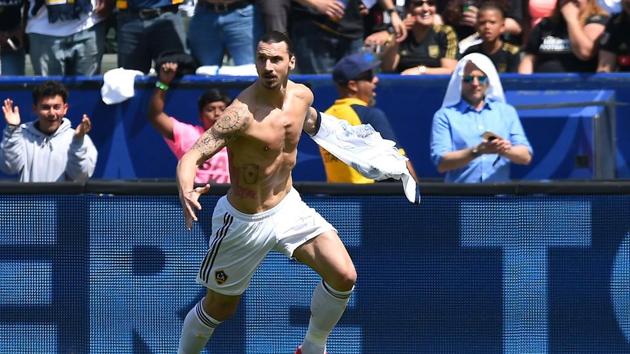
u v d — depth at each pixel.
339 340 20.08
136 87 25.73
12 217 19.94
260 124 16.80
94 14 26.73
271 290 20.08
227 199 17.56
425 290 20.02
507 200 19.88
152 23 26.05
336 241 17.53
